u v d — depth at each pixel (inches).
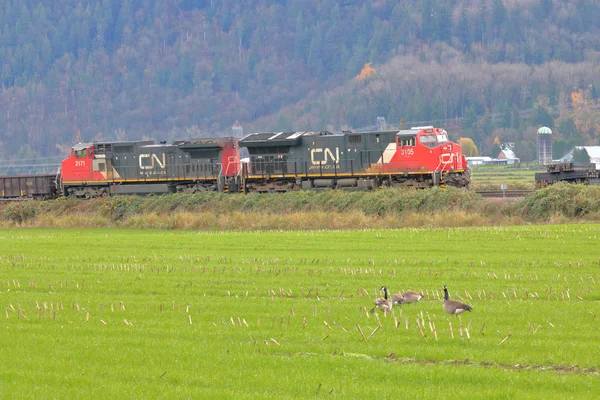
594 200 7244.1
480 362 2541.8
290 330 3016.7
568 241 5625.0
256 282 4220.0
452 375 2363.4
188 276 4510.3
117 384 2367.1
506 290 3794.3
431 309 3356.3
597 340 2773.1
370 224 7514.8
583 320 3095.5
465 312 3275.1
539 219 7258.9
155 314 3385.8
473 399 2167.8
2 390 2333.9
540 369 2458.2
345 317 3228.3
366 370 2439.7
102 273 4722.0
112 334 3006.9
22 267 5088.6
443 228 6820.9
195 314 3371.1
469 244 5649.6
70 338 2933.1
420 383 2326.5
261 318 3245.6
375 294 3789.4
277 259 5093.5
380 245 5757.9
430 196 7795.3
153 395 2260.1
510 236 6013.8
